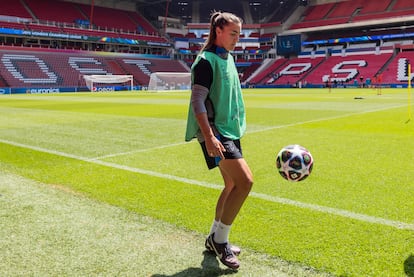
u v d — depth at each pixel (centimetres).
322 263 302
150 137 998
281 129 1126
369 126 1173
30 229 379
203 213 420
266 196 479
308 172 346
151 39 6375
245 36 6856
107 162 695
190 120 310
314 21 6334
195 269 298
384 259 307
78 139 970
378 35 5809
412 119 1342
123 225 388
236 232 366
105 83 5353
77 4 6244
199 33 6869
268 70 6506
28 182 561
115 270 297
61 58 5384
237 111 311
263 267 298
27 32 5100
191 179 569
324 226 379
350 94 3456
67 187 533
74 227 383
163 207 442
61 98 3219
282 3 6994
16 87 4528
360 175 580
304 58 6397
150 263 308
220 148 282
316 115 1551
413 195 479
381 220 393
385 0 5953
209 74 288
